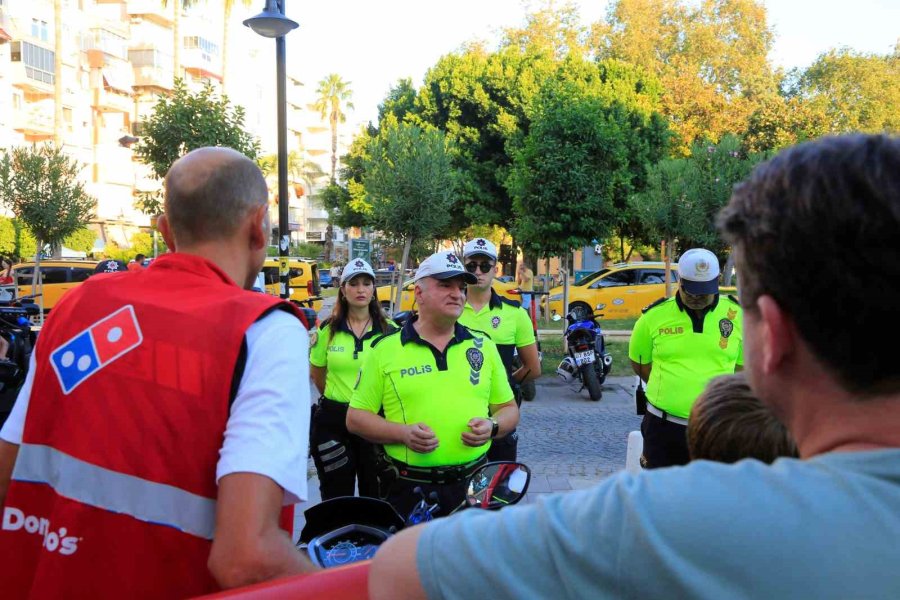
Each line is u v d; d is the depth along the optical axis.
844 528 0.74
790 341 0.84
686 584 0.74
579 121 12.70
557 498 0.88
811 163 0.81
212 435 1.37
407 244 13.06
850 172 0.77
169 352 1.41
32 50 40.22
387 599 0.91
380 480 3.52
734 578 0.74
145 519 1.37
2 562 1.47
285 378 1.40
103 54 45.88
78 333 1.51
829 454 0.81
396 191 12.66
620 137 13.27
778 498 0.76
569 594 0.80
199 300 1.48
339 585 1.02
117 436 1.38
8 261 13.99
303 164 65.00
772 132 30.30
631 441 4.98
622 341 15.76
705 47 33.88
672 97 31.64
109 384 1.42
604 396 10.57
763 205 0.84
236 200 1.63
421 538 0.91
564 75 27.61
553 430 8.52
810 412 0.85
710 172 14.77
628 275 20.62
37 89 40.72
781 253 0.80
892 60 38.28
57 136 37.44
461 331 3.46
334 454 4.85
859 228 0.75
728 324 4.36
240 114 14.55
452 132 28.22
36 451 1.48
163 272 1.57
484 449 3.41
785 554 0.73
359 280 4.83
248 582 1.25
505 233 34.84
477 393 3.38
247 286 1.74
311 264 20.88
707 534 0.75
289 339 1.45
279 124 9.27
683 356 4.37
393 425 3.27
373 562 0.95
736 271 0.92
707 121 31.91
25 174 17.84
